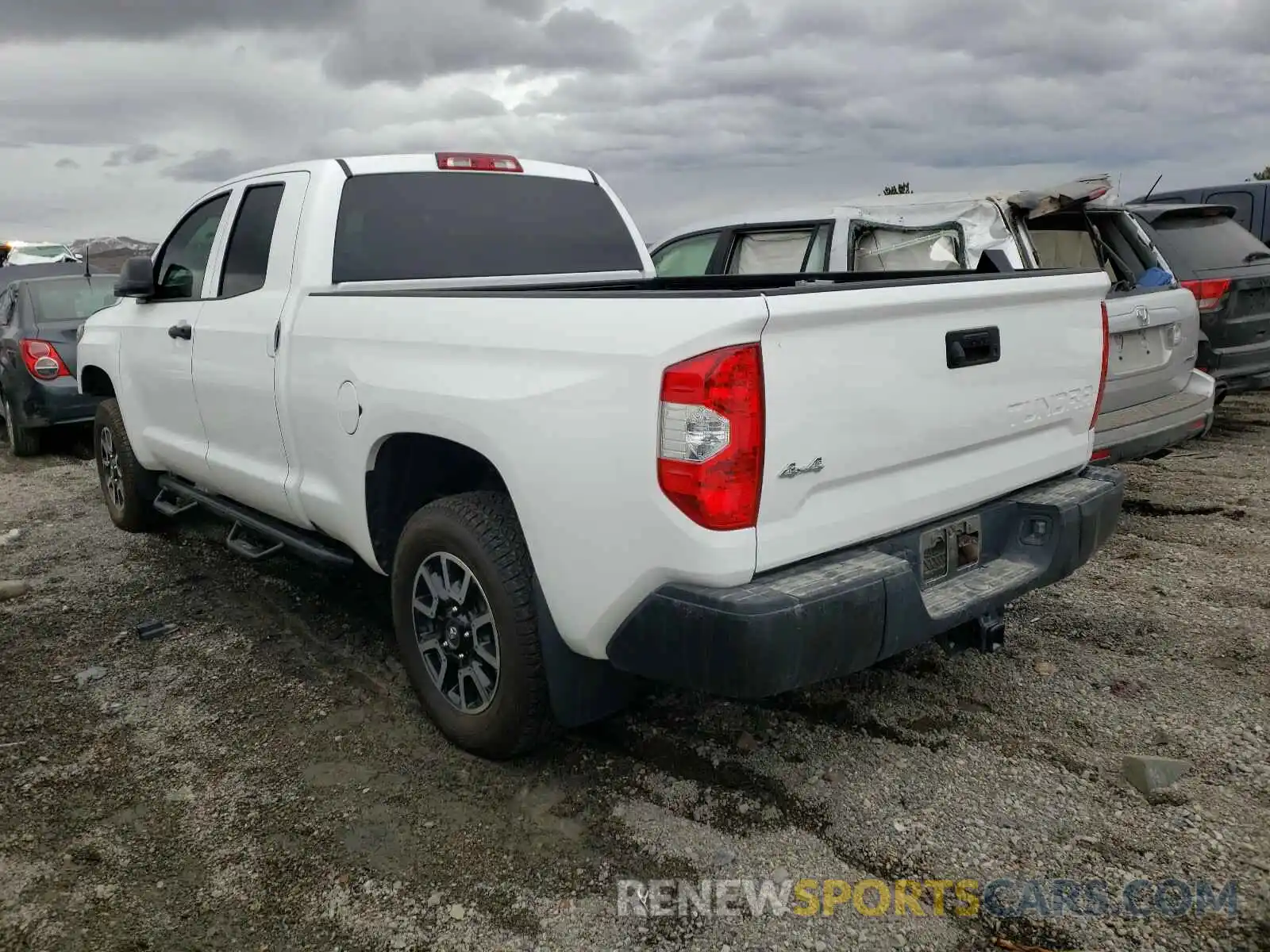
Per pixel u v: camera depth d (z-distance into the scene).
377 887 2.67
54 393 8.46
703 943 2.42
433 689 3.40
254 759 3.35
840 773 3.11
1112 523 3.43
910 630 2.70
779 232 6.93
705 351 2.38
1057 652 3.94
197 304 4.61
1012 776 3.06
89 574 5.37
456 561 3.16
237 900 2.64
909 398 2.77
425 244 4.14
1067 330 3.37
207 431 4.61
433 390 3.07
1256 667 3.73
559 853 2.78
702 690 2.53
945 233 6.23
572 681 2.99
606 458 2.58
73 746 3.49
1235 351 7.05
